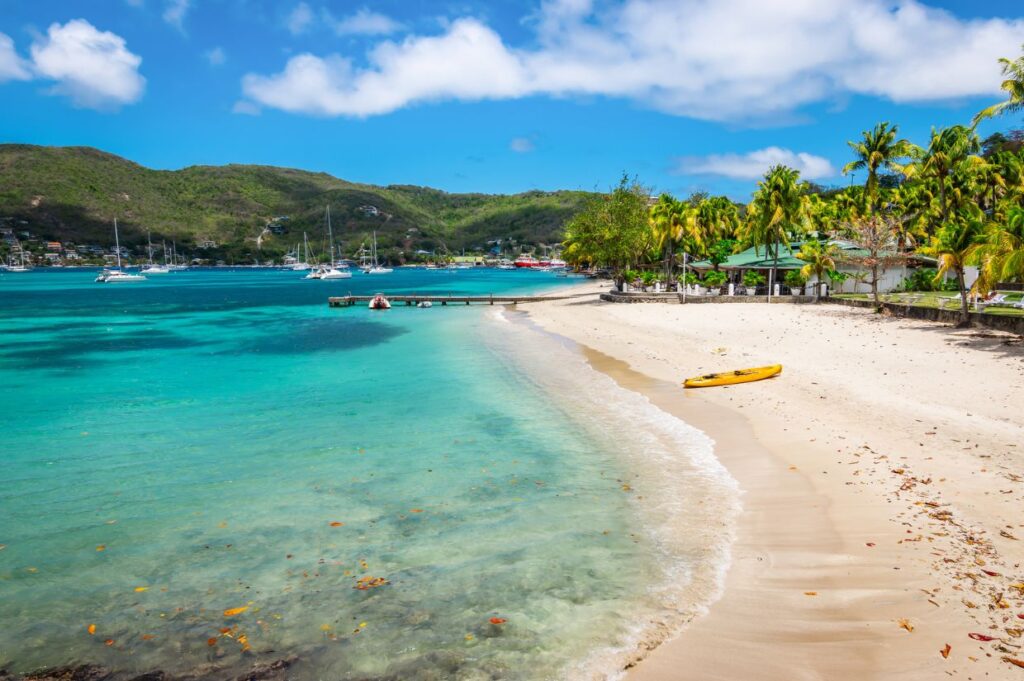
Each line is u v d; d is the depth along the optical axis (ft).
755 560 31.14
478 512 39.42
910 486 38.65
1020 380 64.49
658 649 24.47
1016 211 83.56
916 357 79.61
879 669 22.09
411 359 104.12
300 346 125.49
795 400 62.44
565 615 27.37
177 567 33.32
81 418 66.59
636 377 80.18
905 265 167.84
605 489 42.57
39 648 26.68
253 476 47.34
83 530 38.17
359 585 30.89
